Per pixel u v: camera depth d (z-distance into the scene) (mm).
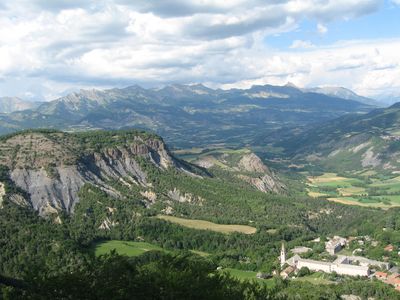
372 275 175250
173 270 57375
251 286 61781
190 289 54250
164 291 53594
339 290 151750
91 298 51781
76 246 182875
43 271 53719
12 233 185500
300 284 161875
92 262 56812
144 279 54688
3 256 164750
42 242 177750
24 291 50750
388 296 148750
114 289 52781
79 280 52688
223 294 56125
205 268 59906
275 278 169250
